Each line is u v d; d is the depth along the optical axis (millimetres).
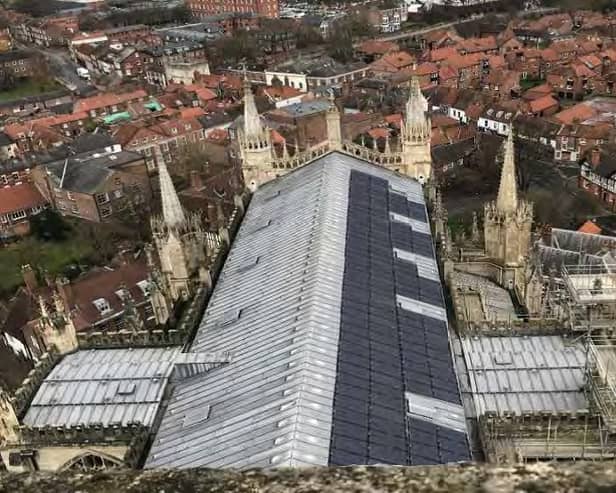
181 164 183625
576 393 48844
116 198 165125
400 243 63406
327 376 42062
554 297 77375
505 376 51000
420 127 78688
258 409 40688
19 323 115562
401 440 38688
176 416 45656
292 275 54938
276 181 82812
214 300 59719
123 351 57875
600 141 170500
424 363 46781
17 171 179500
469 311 67188
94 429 47656
